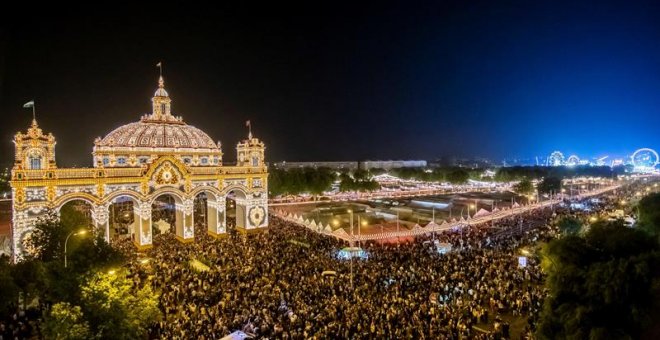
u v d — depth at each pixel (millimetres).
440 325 25438
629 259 16953
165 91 64562
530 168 167375
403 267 37438
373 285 32719
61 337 17062
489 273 35062
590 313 16594
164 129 61812
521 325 27031
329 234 53562
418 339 23781
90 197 46594
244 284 32312
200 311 27312
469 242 49250
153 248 50125
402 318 25969
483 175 160375
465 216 66875
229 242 51031
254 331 24359
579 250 19109
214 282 33562
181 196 53688
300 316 26016
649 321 15883
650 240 19281
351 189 104125
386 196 103250
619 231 19469
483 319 27500
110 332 19094
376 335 23906
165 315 28094
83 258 26297
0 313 26266
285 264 38500
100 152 56062
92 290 20609
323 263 39062
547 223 61344
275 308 27469
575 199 95000
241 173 58938
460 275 34281
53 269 23828
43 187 43375
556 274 18906
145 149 58969
